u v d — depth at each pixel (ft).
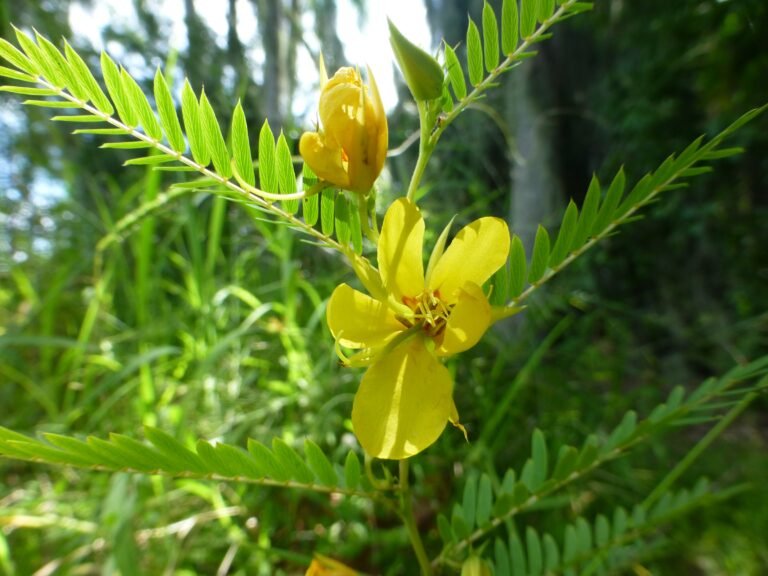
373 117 0.22
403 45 0.23
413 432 0.22
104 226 0.82
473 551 0.26
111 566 0.49
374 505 0.58
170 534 0.55
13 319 0.93
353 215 0.26
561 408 0.74
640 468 0.73
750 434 0.92
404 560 0.54
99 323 0.78
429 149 0.25
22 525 0.56
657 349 1.17
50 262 0.96
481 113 1.07
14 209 1.03
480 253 0.23
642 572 0.53
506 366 0.77
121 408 0.71
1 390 0.74
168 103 0.23
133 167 1.08
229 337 0.61
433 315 0.23
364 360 0.23
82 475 0.64
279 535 0.57
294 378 0.66
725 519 0.65
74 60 0.22
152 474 0.23
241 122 0.23
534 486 0.32
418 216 0.23
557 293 0.91
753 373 0.27
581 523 0.37
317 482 0.26
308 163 0.23
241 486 0.58
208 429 0.63
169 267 0.93
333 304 0.23
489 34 0.25
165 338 0.74
